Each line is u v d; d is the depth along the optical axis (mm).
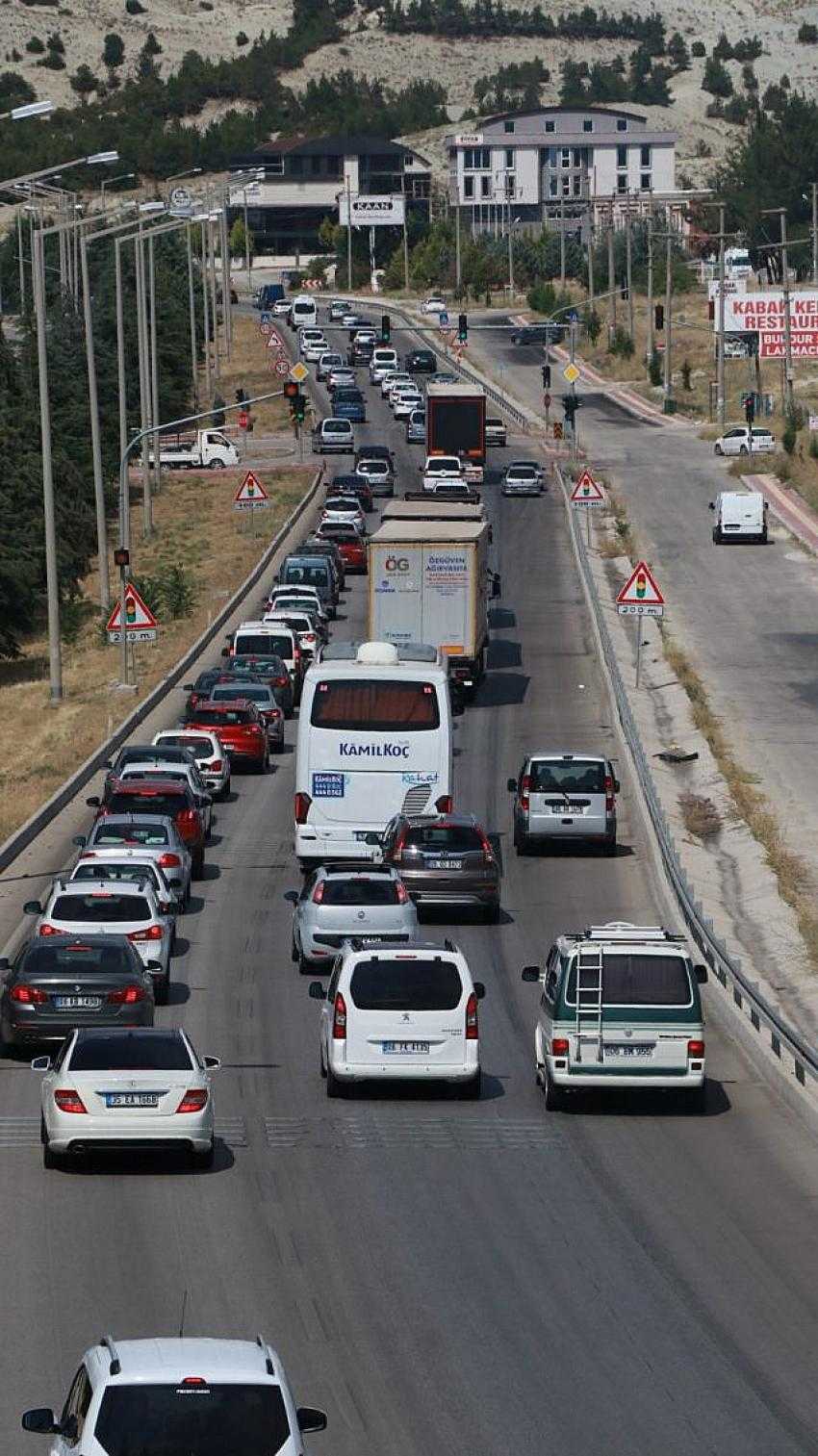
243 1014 88375
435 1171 64062
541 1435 40844
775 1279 52406
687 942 99062
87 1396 29891
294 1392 43156
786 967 104438
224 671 169750
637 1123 71438
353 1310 49250
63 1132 61250
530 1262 53844
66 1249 54406
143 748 131375
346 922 95500
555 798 124938
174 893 107688
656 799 127938
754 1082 78500
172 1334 46781
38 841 127562
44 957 79000
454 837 108062
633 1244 55719
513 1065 81188
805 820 140250
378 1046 73375
